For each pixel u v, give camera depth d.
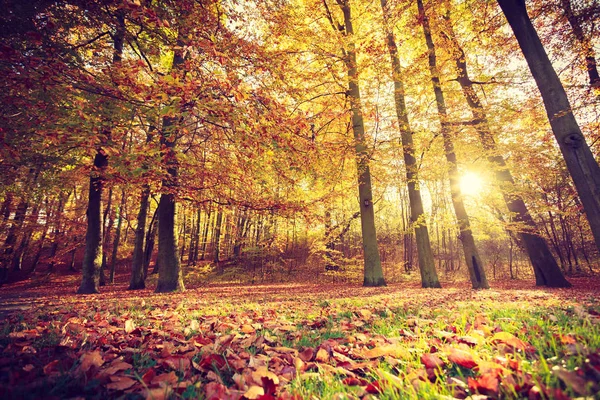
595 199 4.59
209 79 4.28
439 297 7.18
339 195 13.23
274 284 18.69
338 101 13.08
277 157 6.62
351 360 2.09
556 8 8.88
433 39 12.71
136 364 2.04
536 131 11.33
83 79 4.44
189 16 5.66
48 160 9.75
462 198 11.14
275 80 6.49
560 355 1.74
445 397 1.33
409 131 12.73
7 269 21.41
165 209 11.84
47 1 5.05
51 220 19.73
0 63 4.29
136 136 6.93
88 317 4.35
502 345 1.99
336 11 16.34
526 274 25.39
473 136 11.33
